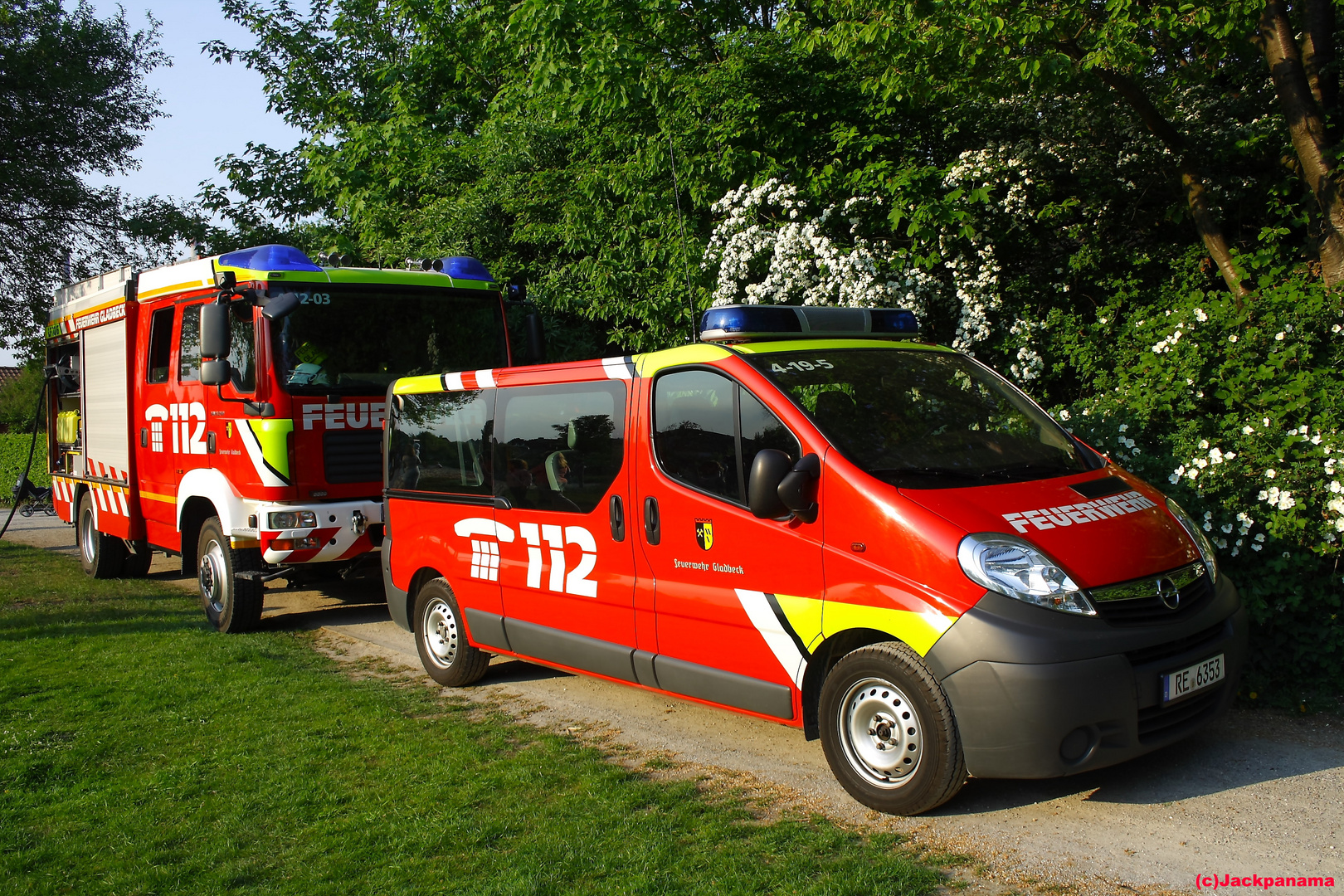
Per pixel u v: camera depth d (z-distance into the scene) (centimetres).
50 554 1380
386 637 798
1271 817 388
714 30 1195
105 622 860
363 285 806
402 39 1691
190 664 701
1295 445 555
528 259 1320
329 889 360
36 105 2194
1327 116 838
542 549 557
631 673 508
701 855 373
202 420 827
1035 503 411
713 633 464
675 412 486
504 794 445
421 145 1402
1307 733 476
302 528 757
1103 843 373
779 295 915
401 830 408
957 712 376
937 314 940
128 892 365
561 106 1173
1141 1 785
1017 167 980
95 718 581
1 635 809
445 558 627
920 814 402
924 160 1064
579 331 1242
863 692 412
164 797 457
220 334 753
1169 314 724
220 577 827
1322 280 793
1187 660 389
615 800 431
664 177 1080
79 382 1134
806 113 1055
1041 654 364
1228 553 541
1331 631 520
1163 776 432
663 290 1070
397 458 678
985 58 800
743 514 450
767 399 448
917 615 386
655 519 489
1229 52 864
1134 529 413
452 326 847
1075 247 1002
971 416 473
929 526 390
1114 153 995
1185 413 637
